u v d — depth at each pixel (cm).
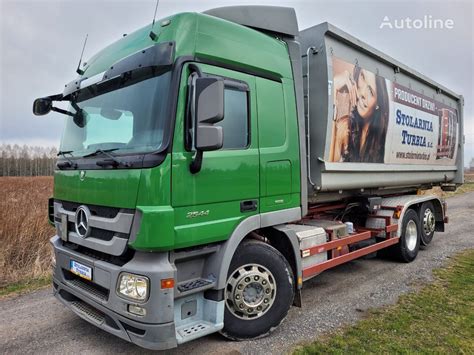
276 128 368
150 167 267
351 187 514
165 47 281
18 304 454
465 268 583
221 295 307
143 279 265
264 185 350
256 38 361
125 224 276
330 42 455
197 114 270
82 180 327
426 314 404
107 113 331
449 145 877
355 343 340
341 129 470
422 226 712
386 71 593
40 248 640
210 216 301
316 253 426
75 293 327
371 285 514
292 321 394
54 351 333
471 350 324
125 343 347
